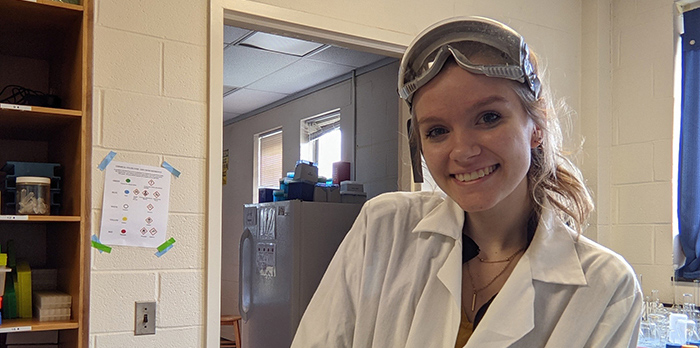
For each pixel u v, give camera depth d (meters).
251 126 6.54
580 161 3.53
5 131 2.21
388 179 4.39
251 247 4.20
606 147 3.51
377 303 1.03
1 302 1.92
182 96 2.46
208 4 2.53
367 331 1.02
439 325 0.98
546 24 3.47
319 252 3.76
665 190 3.26
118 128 2.33
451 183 0.85
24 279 2.06
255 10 2.60
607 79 3.55
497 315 0.93
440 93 0.81
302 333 1.09
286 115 5.88
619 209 3.46
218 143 2.51
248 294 4.19
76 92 2.00
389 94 4.47
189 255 2.46
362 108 4.77
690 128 3.21
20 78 2.35
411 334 0.97
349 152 4.88
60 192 2.18
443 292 0.99
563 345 0.93
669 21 3.29
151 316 2.36
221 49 2.53
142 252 2.36
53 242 2.27
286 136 5.86
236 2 2.56
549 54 3.47
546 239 0.98
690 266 3.15
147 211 2.38
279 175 6.05
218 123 2.51
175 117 2.45
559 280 0.95
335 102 5.13
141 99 2.38
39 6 1.91
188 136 2.47
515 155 0.81
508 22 3.32
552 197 1.01
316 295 1.11
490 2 3.27
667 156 3.27
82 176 1.93
